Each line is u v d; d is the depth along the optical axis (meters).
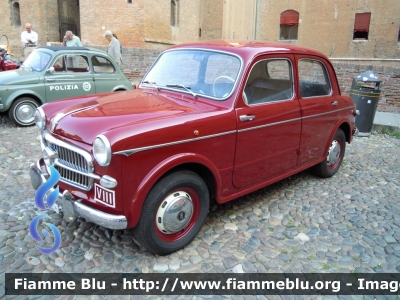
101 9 18.81
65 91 8.04
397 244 3.63
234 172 3.65
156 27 18.91
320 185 5.10
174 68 4.15
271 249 3.46
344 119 5.25
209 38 23.55
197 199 3.39
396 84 10.77
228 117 3.44
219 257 3.29
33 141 6.61
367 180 5.39
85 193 3.05
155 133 2.91
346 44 23.42
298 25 24.86
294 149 4.38
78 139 2.99
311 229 3.85
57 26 23.23
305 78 4.48
